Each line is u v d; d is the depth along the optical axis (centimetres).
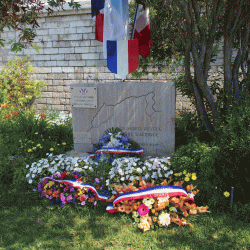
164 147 407
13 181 335
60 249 226
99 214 284
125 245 231
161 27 482
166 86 391
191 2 336
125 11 438
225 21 346
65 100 833
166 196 264
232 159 285
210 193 288
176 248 225
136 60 408
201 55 346
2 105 672
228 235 240
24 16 254
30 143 435
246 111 305
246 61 373
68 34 793
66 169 322
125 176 304
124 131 424
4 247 230
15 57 836
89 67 790
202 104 368
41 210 296
